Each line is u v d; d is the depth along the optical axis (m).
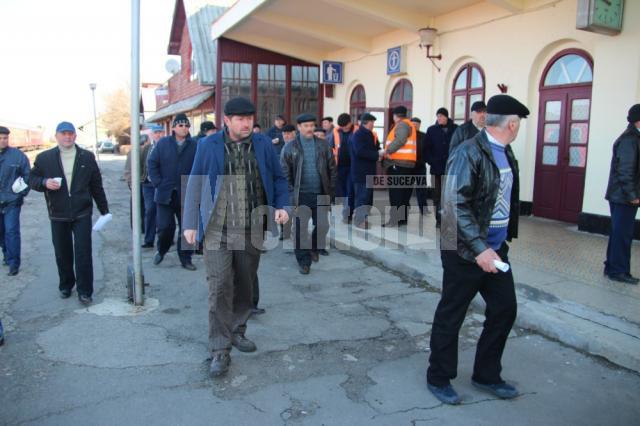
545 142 8.85
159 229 6.55
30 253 7.52
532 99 8.95
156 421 3.10
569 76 8.39
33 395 3.38
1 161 6.18
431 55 10.98
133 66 4.73
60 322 4.67
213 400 3.36
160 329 4.52
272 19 12.70
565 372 3.82
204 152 3.78
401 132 8.12
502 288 3.36
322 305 5.25
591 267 5.91
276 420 3.15
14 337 4.32
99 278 6.12
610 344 3.97
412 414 3.24
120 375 3.67
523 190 9.22
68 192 5.07
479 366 3.54
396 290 5.76
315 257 6.90
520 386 3.62
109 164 33.09
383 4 10.44
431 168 8.27
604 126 7.40
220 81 15.62
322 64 14.60
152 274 6.29
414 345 4.30
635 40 6.95
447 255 3.32
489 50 9.60
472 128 6.18
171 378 3.64
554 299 4.90
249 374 3.74
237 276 4.01
